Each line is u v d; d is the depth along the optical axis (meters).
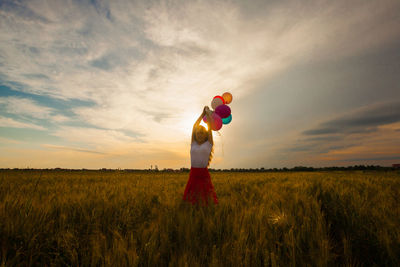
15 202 2.76
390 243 1.91
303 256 1.87
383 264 1.83
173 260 1.70
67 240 1.98
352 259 1.95
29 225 2.09
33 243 1.88
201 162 3.64
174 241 2.28
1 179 8.47
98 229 2.32
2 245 1.80
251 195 4.67
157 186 7.02
